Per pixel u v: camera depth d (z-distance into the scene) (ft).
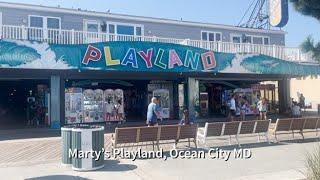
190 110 80.79
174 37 92.73
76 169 33.09
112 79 80.38
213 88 97.55
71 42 66.08
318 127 51.72
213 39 98.27
